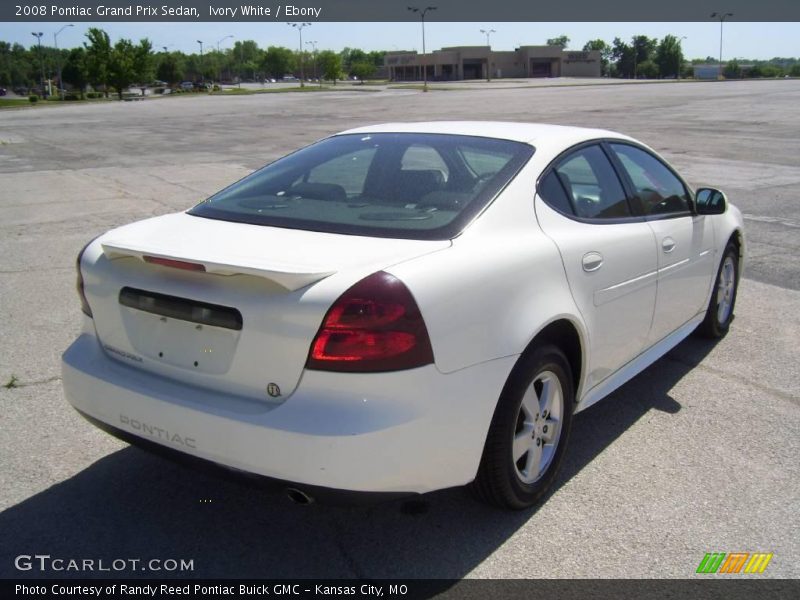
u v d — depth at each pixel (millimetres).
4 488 3371
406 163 3465
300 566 2854
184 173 15484
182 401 2689
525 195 3223
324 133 26422
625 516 3168
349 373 2463
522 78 127812
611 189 3832
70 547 2963
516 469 3070
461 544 2979
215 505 3262
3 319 5762
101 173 15656
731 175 13484
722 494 3340
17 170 16406
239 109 47156
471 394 2717
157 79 128375
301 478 2471
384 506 3246
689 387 4551
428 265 2652
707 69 132125
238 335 2604
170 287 2758
